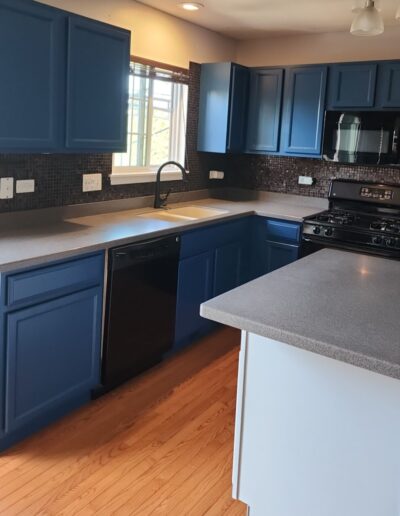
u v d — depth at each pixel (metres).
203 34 4.09
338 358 1.41
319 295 1.85
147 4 3.47
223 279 3.79
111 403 2.78
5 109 2.35
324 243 3.61
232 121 4.10
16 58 2.36
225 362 3.35
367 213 3.92
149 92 3.79
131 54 3.43
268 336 1.54
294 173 4.37
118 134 3.01
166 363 3.30
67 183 3.16
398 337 1.49
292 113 4.03
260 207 4.12
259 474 1.83
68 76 2.62
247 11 3.54
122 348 2.87
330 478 1.69
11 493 2.06
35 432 2.48
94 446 2.40
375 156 3.65
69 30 2.58
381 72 3.61
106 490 2.11
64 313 2.45
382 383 1.54
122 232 2.86
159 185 3.79
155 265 3.01
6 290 2.13
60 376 2.50
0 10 2.25
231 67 3.97
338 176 4.16
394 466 1.56
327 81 3.83
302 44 4.21
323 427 1.67
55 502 2.02
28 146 2.49
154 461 2.31
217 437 2.52
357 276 2.12
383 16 3.46
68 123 2.67
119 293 2.75
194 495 2.11
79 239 2.61
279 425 1.76
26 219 2.91
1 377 2.20
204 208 3.94
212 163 4.49
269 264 3.96
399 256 3.33
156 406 2.77
